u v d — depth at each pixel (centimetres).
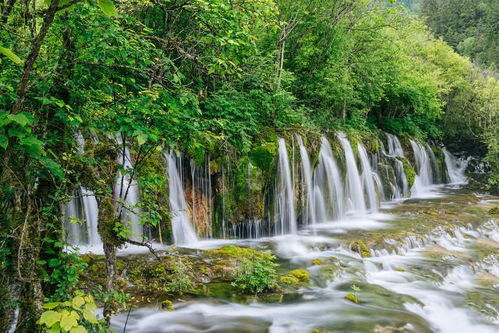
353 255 963
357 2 1542
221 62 440
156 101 409
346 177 1448
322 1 1471
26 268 316
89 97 383
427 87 2202
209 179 1023
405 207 1555
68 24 366
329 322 620
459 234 1199
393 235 1091
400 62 2020
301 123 1341
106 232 404
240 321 612
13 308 314
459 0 6119
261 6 531
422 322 644
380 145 1839
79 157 391
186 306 645
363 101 1922
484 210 1466
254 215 1061
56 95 366
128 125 375
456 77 2650
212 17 476
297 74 1591
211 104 988
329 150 1385
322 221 1300
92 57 391
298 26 1513
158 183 446
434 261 948
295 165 1178
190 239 980
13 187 298
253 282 703
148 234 899
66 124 369
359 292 746
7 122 211
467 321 684
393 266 905
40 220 343
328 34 1548
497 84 2611
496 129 2255
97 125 391
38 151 260
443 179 2417
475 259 984
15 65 342
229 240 1034
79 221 440
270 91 1277
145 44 452
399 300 722
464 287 836
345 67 1622
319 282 779
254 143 1106
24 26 355
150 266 732
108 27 411
